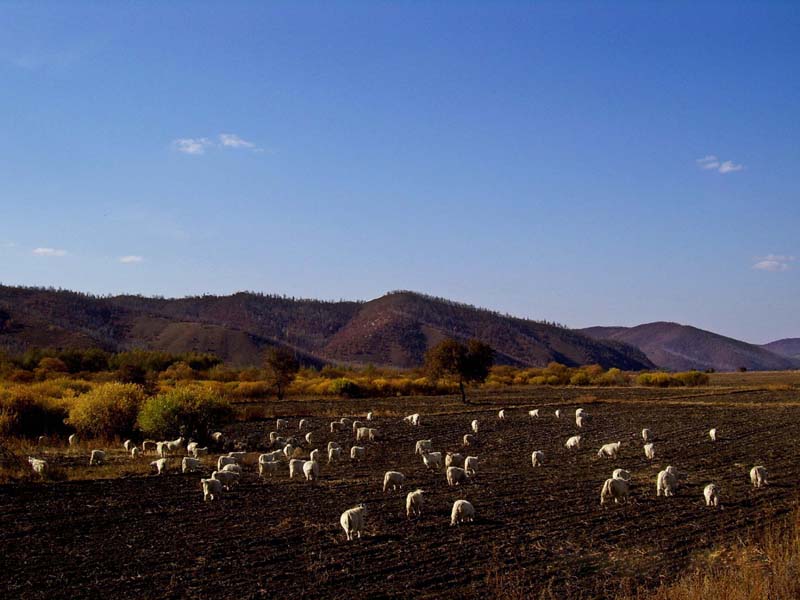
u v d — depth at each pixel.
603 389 98.75
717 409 60.72
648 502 23.02
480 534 19.30
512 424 51.31
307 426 51.31
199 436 42.00
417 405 70.81
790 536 18.05
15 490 26.70
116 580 15.88
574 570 16.09
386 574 15.99
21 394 46.78
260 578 15.82
